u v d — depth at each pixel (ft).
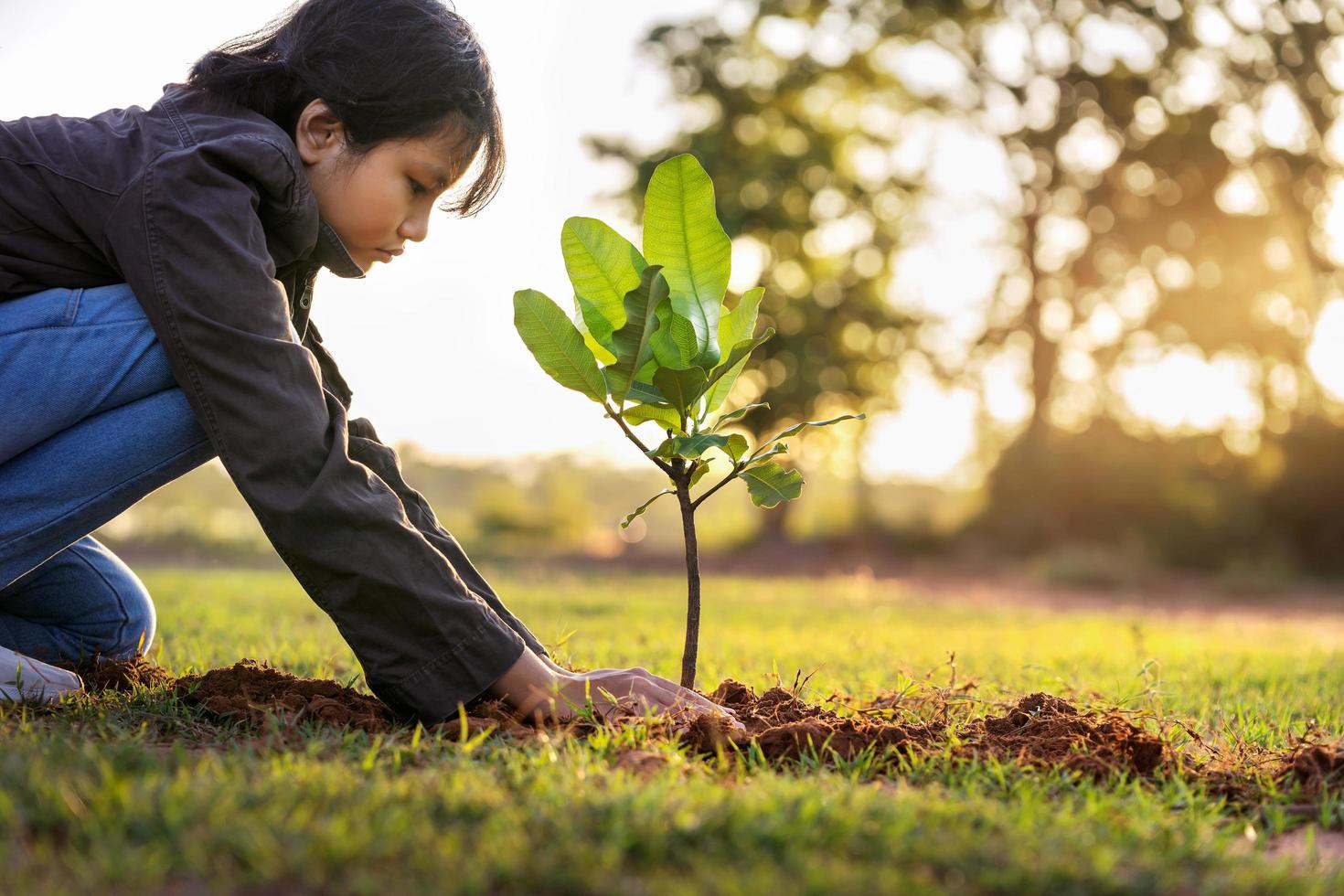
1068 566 41.32
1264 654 14.30
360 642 5.40
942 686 8.05
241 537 36.37
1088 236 53.98
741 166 56.59
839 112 58.90
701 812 3.85
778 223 55.26
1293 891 3.69
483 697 5.60
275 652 9.41
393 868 3.38
